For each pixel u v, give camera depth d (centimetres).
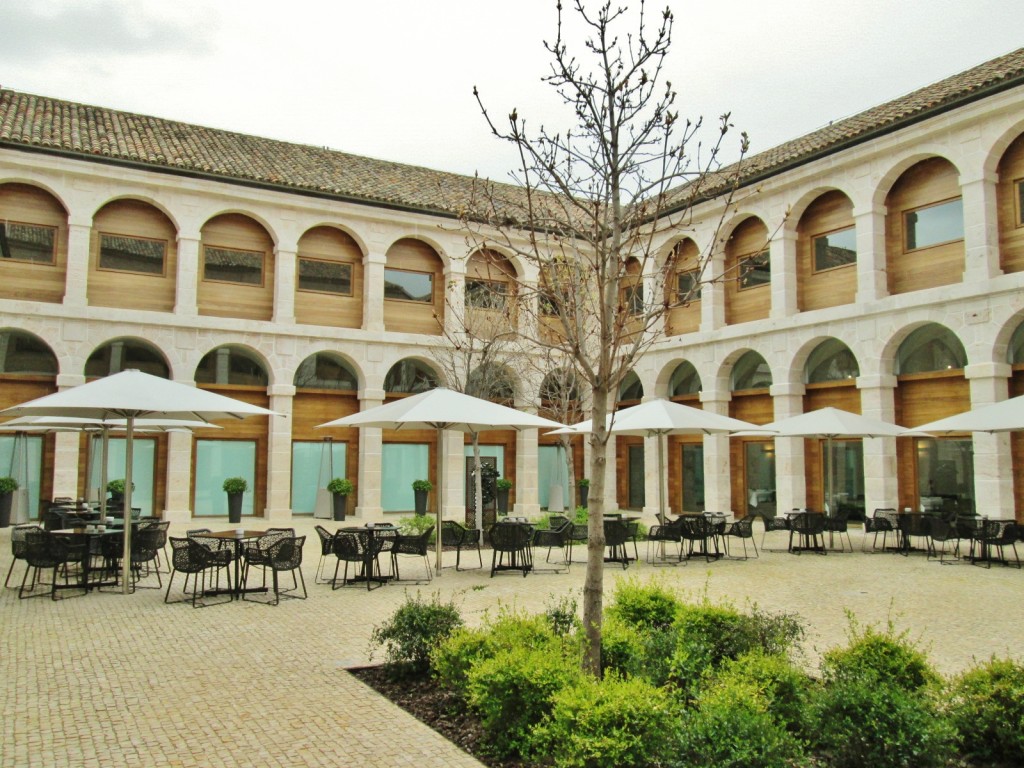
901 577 1298
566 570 1389
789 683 555
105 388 1103
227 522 2202
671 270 825
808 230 2162
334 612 1009
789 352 2127
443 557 1554
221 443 2314
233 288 2319
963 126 1744
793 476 2105
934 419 1853
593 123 657
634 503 2750
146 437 2223
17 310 1980
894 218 1947
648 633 706
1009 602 1077
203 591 1085
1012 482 1678
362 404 2436
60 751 533
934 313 1791
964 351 1794
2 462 2031
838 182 2012
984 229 1703
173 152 2241
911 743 468
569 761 457
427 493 2486
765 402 2278
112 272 2155
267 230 2359
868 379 1928
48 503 1892
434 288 2609
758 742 455
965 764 513
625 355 733
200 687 678
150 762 514
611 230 661
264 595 1127
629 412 1560
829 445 1708
